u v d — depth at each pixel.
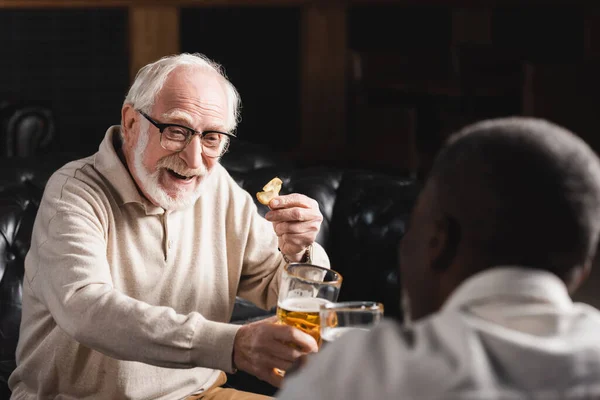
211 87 1.59
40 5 5.22
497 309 0.81
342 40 6.13
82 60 5.44
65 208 1.53
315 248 1.69
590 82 4.91
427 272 0.88
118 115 5.57
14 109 4.25
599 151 4.96
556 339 0.80
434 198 0.86
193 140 1.57
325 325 1.14
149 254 1.64
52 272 1.47
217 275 1.74
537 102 4.86
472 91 4.82
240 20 5.85
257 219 1.81
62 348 1.57
